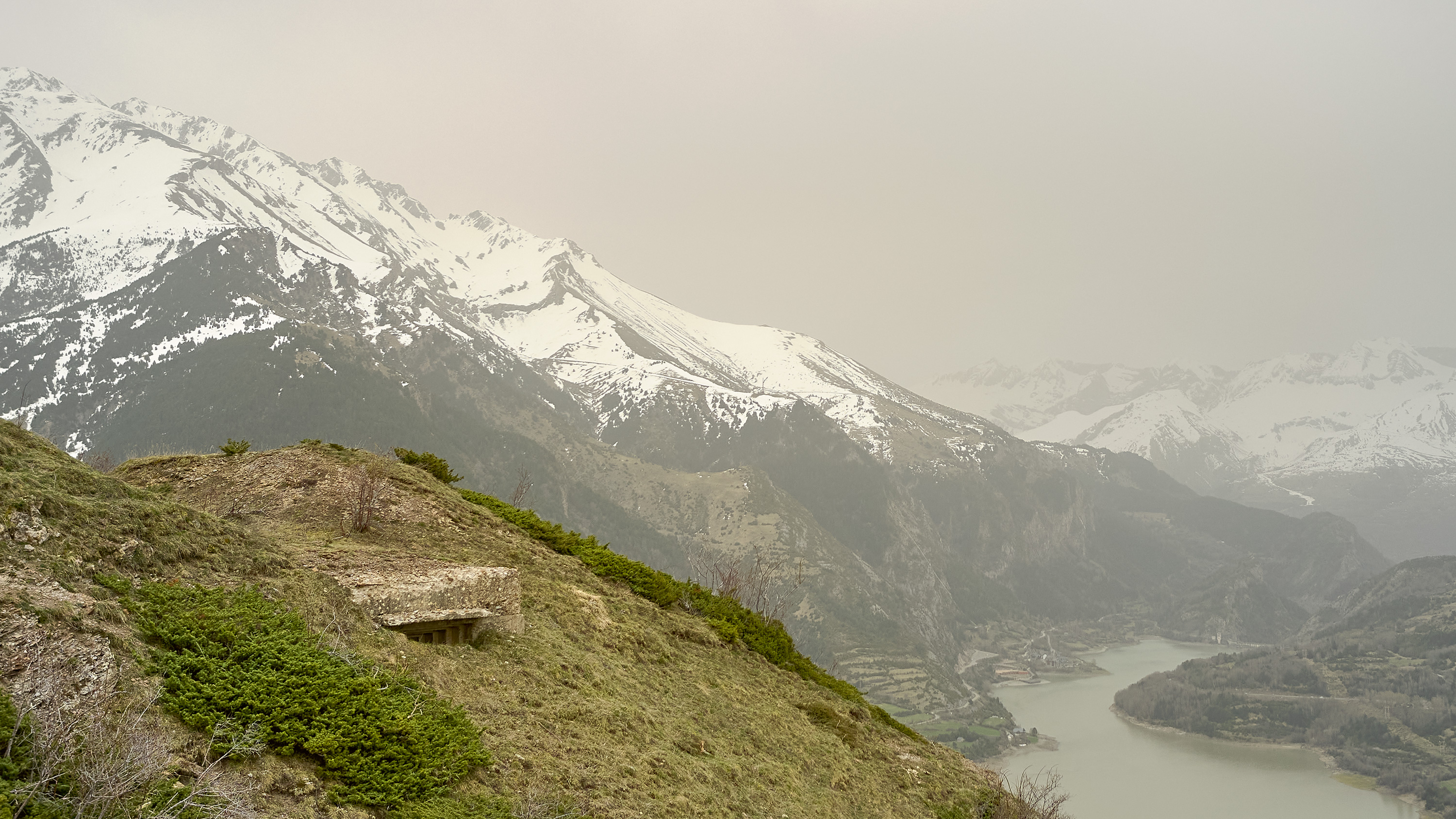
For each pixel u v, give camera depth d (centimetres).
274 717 1151
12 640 970
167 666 1127
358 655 1424
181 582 1330
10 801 812
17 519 1145
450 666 1631
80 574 1166
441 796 1230
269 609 1379
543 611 2228
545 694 1736
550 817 1307
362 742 1211
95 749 921
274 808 1043
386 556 2034
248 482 2505
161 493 1850
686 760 1789
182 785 970
